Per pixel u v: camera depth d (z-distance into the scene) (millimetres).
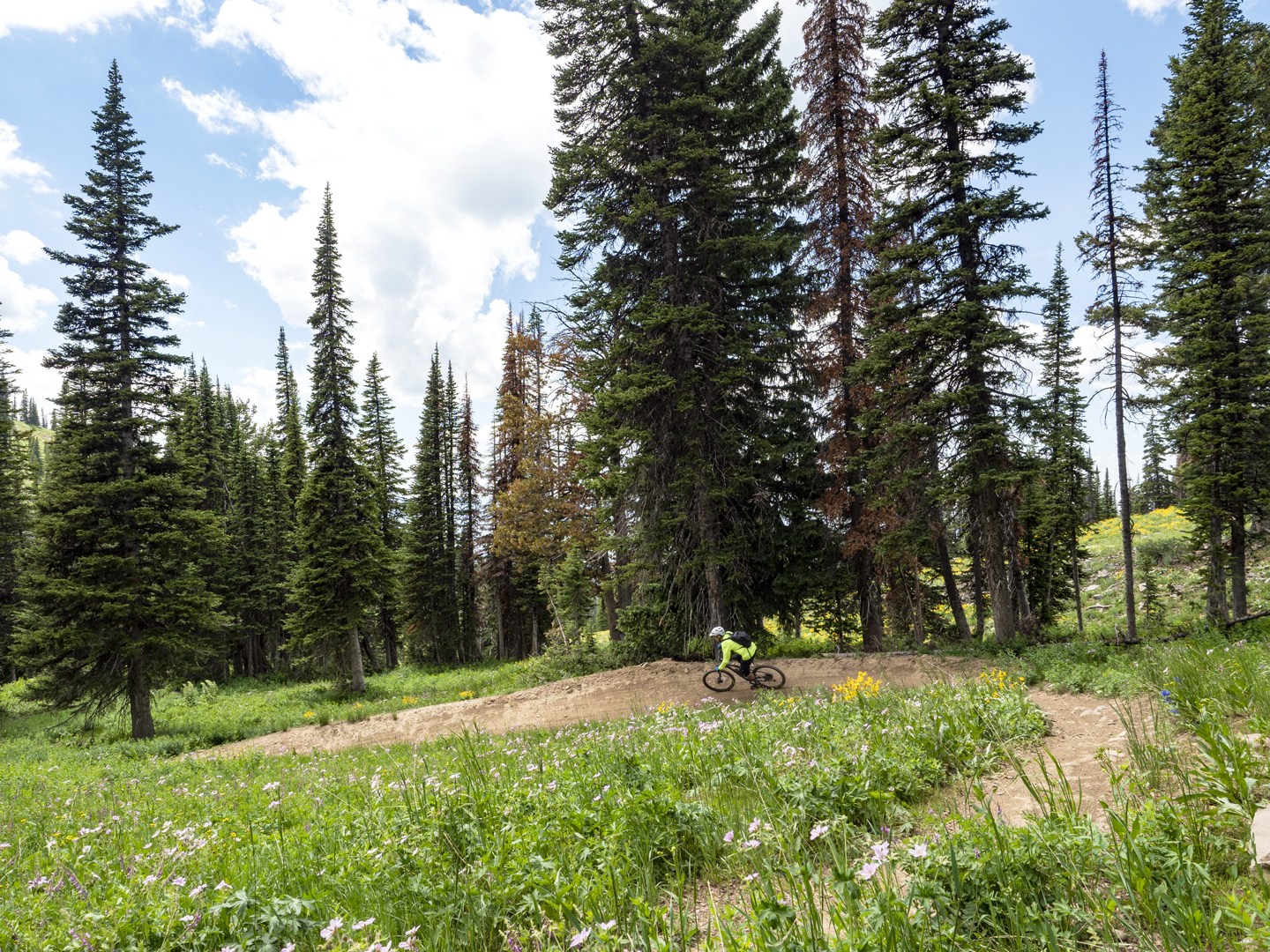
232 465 43906
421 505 44562
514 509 32375
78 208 22375
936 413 16906
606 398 17953
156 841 5781
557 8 19766
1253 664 7195
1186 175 17375
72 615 21172
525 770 6746
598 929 2576
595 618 48500
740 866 3678
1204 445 16719
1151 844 2686
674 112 19344
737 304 20766
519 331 33781
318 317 30438
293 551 44094
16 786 11914
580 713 16219
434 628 43469
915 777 4832
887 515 18422
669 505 20031
